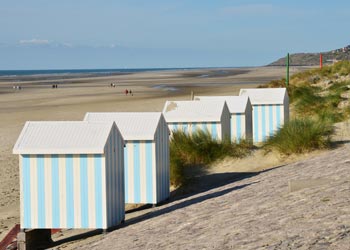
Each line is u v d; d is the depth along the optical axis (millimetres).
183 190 14500
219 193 12164
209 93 62000
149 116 13281
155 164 12859
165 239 8344
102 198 10602
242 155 16703
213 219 8953
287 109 21469
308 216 7387
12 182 18391
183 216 10062
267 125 20750
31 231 10891
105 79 141375
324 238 6184
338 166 11406
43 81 132250
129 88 82688
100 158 10562
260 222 7762
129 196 13016
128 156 12977
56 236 11711
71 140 10672
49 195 10750
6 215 14219
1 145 26859
